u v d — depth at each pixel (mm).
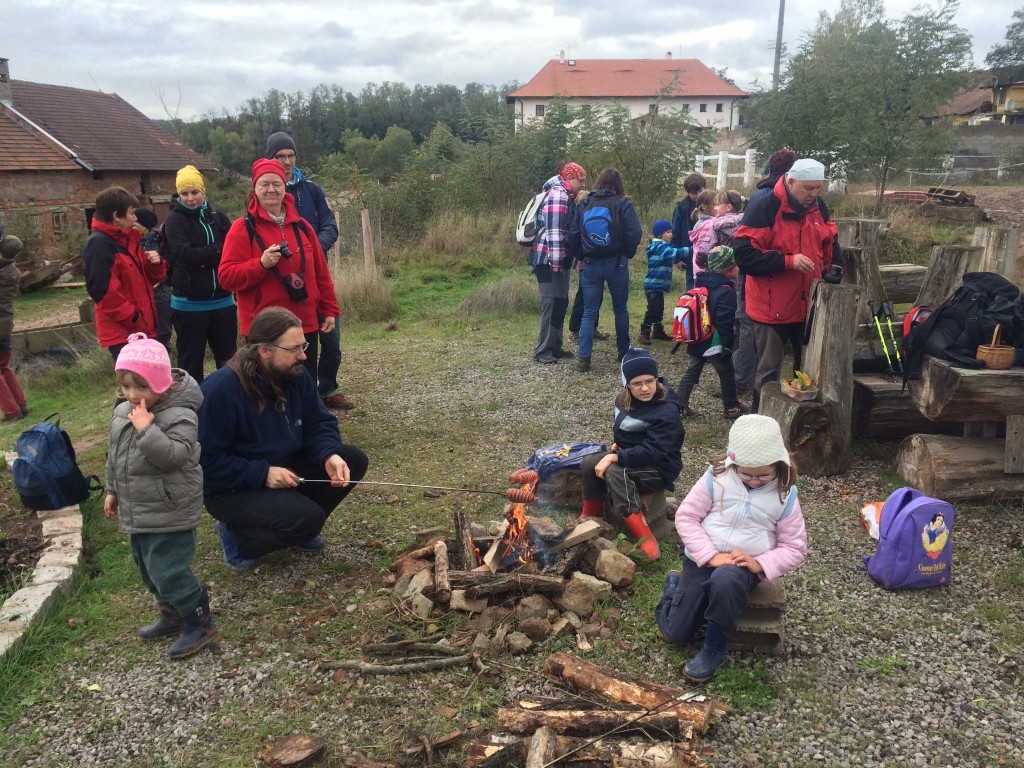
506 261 13695
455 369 7953
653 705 2883
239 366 3713
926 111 13844
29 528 4621
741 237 5238
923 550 3693
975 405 4488
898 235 11523
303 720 2969
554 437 5945
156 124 31609
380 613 3637
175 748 2857
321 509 3889
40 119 24797
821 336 4961
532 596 3555
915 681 3111
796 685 3107
